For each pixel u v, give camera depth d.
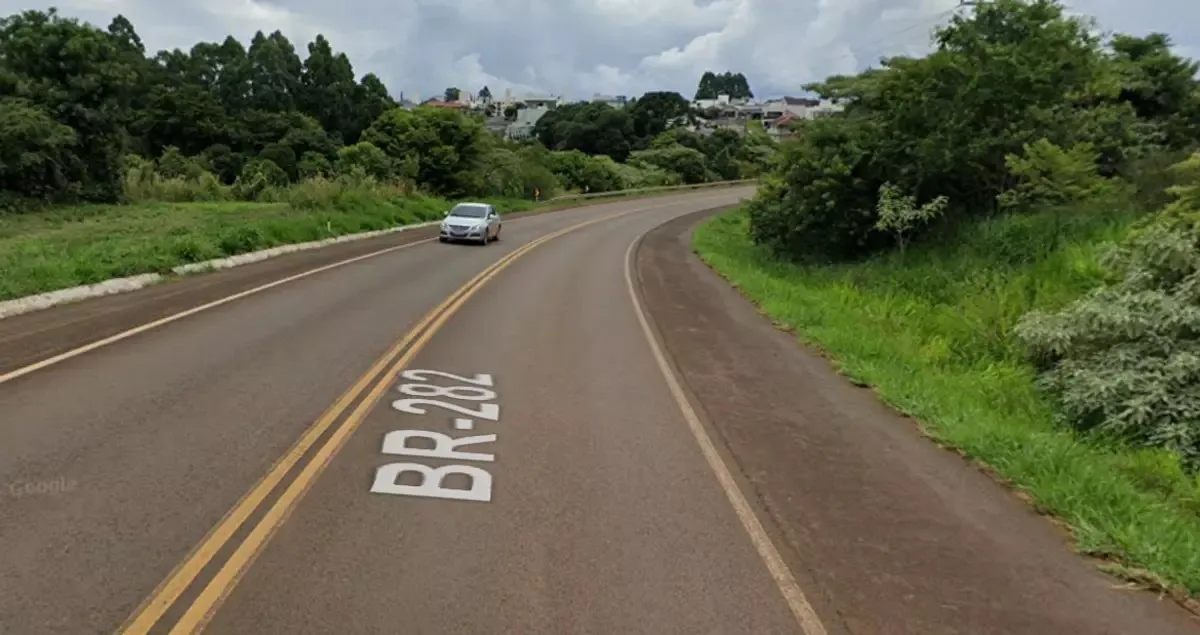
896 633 4.68
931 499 6.91
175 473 6.29
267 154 75.50
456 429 8.01
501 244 33.09
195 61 120.69
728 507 6.45
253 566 4.91
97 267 16.12
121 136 50.78
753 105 183.25
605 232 43.31
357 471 6.64
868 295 20.36
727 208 64.81
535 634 4.40
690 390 10.45
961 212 24.39
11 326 11.37
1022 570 5.60
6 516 5.32
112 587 4.54
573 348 12.66
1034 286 16.25
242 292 15.91
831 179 26.05
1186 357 10.12
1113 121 24.36
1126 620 4.99
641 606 4.79
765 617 4.77
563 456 7.44
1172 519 6.68
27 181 43.94
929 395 10.40
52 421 7.30
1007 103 22.88
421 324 13.67
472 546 5.41
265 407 8.23
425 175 58.16
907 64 24.48
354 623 4.36
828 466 7.66
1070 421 10.48
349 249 26.69
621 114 109.88
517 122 169.00
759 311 18.22
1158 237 11.72
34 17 48.28
